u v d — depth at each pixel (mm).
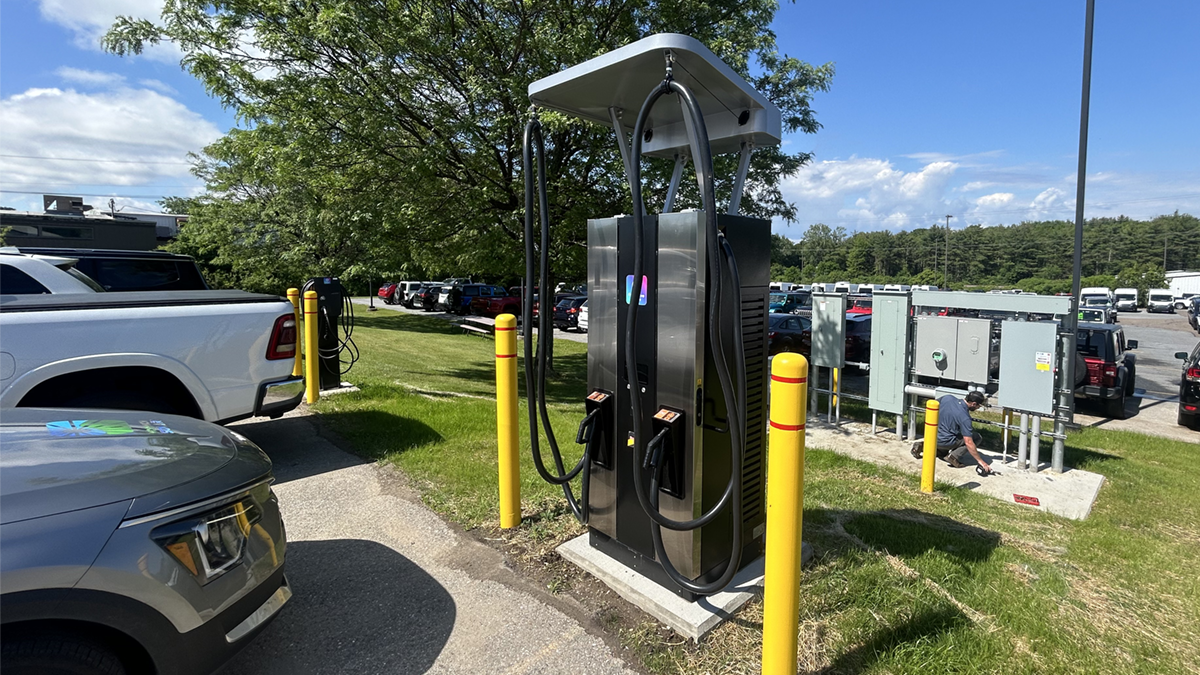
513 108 8469
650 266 2797
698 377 2641
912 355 7539
